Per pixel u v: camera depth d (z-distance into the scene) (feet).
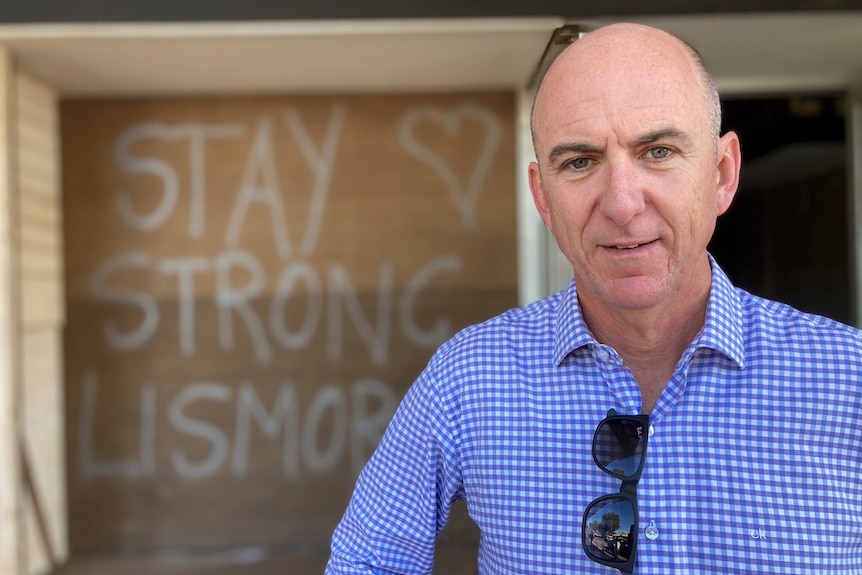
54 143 11.58
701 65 4.03
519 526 4.18
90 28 9.04
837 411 3.84
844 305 11.69
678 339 4.19
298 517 11.86
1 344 9.92
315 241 11.84
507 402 4.32
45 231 11.25
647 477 3.97
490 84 11.48
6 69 9.73
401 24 9.00
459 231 11.78
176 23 9.02
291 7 8.98
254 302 11.85
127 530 11.78
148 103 11.78
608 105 3.78
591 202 3.90
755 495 3.85
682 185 3.82
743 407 3.93
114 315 11.82
